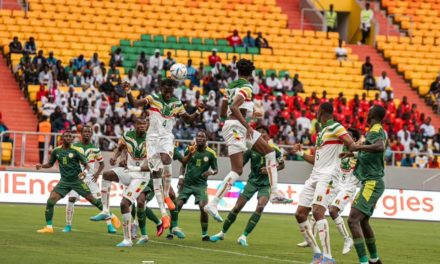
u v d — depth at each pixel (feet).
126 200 125.29
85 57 284.82
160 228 127.75
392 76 314.76
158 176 125.29
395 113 280.92
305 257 121.80
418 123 285.02
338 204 130.31
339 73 307.17
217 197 119.65
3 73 270.05
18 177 204.44
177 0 317.22
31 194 203.92
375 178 110.32
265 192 137.49
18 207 193.47
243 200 138.72
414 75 312.91
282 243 142.00
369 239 111.96
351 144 107.86
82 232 144.66
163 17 310.45
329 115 109.50
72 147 143.43
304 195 110.42
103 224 160.66
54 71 261.65
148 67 277.23
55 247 120.78
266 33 317.63
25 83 260.42
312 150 246.88
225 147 238.48
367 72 304.91
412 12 344.69
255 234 156.66
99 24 297.53
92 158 150.82
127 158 131.64
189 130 241.55
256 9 325.62
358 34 345.51
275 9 327.06
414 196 216.74
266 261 114.42
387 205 214.69
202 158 144.66
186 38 301.84
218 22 315.99
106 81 258.16
